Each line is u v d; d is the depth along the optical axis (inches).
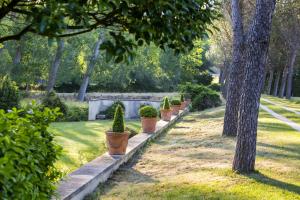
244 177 312.3
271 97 1993.1
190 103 1143.0
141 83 1904.5
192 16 116.3
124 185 316.2
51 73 1167.0
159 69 1806.1
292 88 2536.9
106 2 95.5
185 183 303.0
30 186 116.2
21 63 1229.7
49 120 159.8
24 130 130.4
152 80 1907.0
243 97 330.6
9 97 767.7
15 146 114.8
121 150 398.3
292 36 1567.4
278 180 304.5
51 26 87.0
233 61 558.3
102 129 707.4
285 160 378.6
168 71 1844.2
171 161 406.6
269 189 279.7
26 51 1197.7
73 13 89.4
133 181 329.7
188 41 115.8
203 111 1093.8
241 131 331.3
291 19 1456.7
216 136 568.4
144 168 383.2
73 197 251.3
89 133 639.8
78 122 864.9
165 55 1734.7
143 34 108.6
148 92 1918.1
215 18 128.5
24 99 1043.3
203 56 2309.3
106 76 1581.0
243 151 330.0
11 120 134.0
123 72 1651.1
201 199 261.4
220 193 271.7
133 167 388.8
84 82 1310.3
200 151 454.3
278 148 446.3
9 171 99.8
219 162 382.9
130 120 1008.2
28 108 158.4
